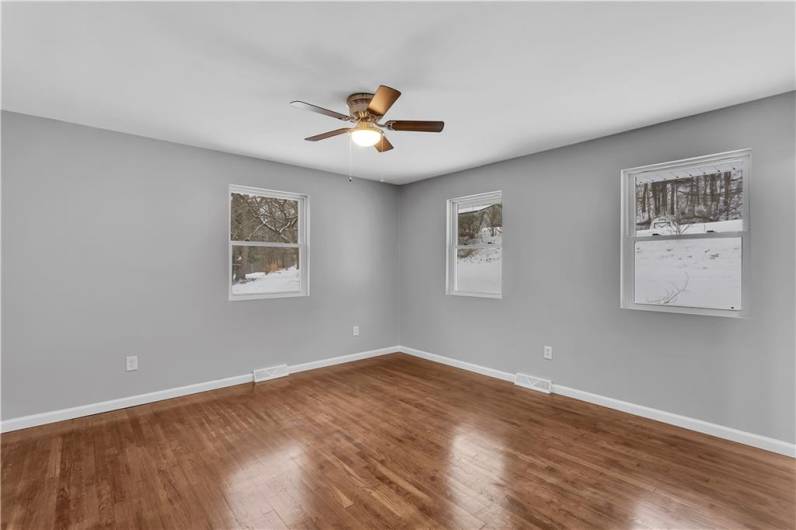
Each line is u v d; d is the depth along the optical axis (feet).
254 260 14.10
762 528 6.14
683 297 10.12
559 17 5.90
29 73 7.70
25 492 7.11
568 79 7.91
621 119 10.05
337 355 16.17
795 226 8.34
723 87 8.21
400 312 18.33
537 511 6.54
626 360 10.95
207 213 12.71
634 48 6.76
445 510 6.57
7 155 9.61
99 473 7.74
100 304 10.84
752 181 8.86
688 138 9.82
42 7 5.61
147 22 6.04
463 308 15.49
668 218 10.44
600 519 6.34
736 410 9.08
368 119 8.46
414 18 5.93
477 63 7.29
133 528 6.19
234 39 6.52
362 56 7.06
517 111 9.55
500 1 5.49
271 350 14.23
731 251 9.37
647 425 10.01
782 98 8.48
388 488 7.23
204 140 11.85
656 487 7.24
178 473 7.74
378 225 17.62
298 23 6.07
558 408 11.23
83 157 10.57
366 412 10.93
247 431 9.68
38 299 9.97
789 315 8.41
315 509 6.63
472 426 9.98
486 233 15.14
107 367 10.94
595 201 11.60
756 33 6.27
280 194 14.71
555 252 12.55
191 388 12.37
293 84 8.16
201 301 12.59
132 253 11.32
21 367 9.76
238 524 6.26
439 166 14.90
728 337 9.20
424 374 14.69
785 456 8.38
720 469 7.86
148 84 8.18
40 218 10.00
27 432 9.56
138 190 11.42
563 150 12.34
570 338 12.20
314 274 15.44
